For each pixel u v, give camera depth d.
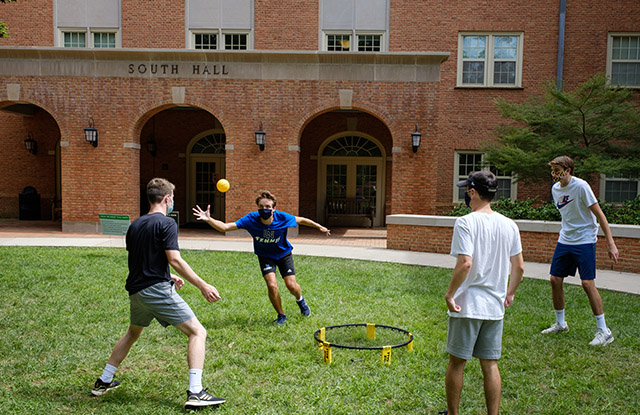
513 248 3.49
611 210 12.23
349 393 4.17
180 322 3.91
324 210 19.92
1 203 19.88
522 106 14.62
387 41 18.25
